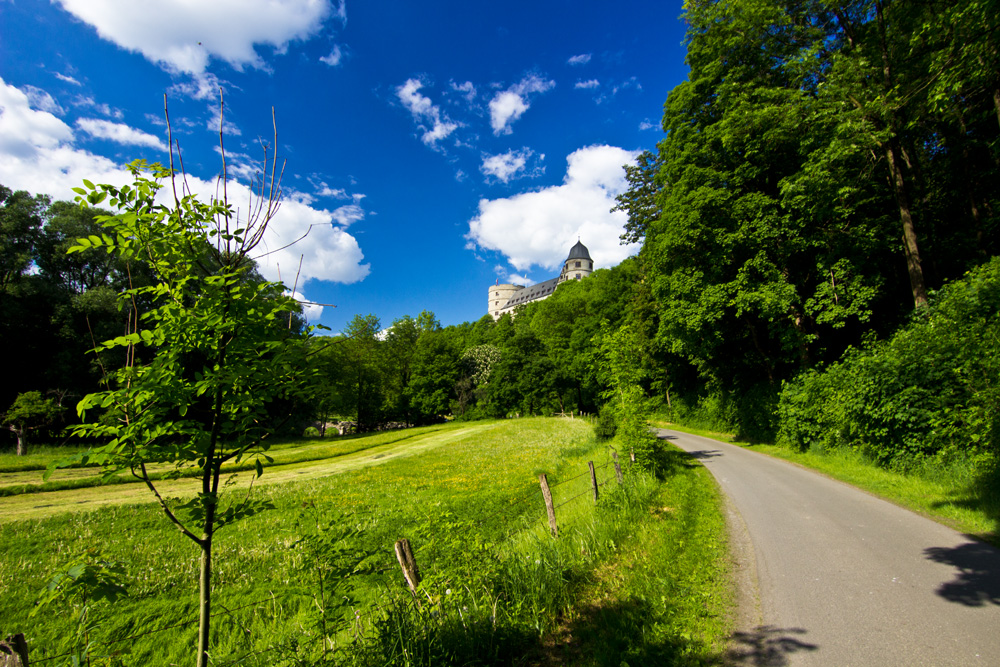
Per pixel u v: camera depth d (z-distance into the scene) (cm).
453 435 3753
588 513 854
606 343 1434
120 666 452
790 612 493
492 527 965
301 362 327
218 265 309
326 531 403
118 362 2931
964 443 941
